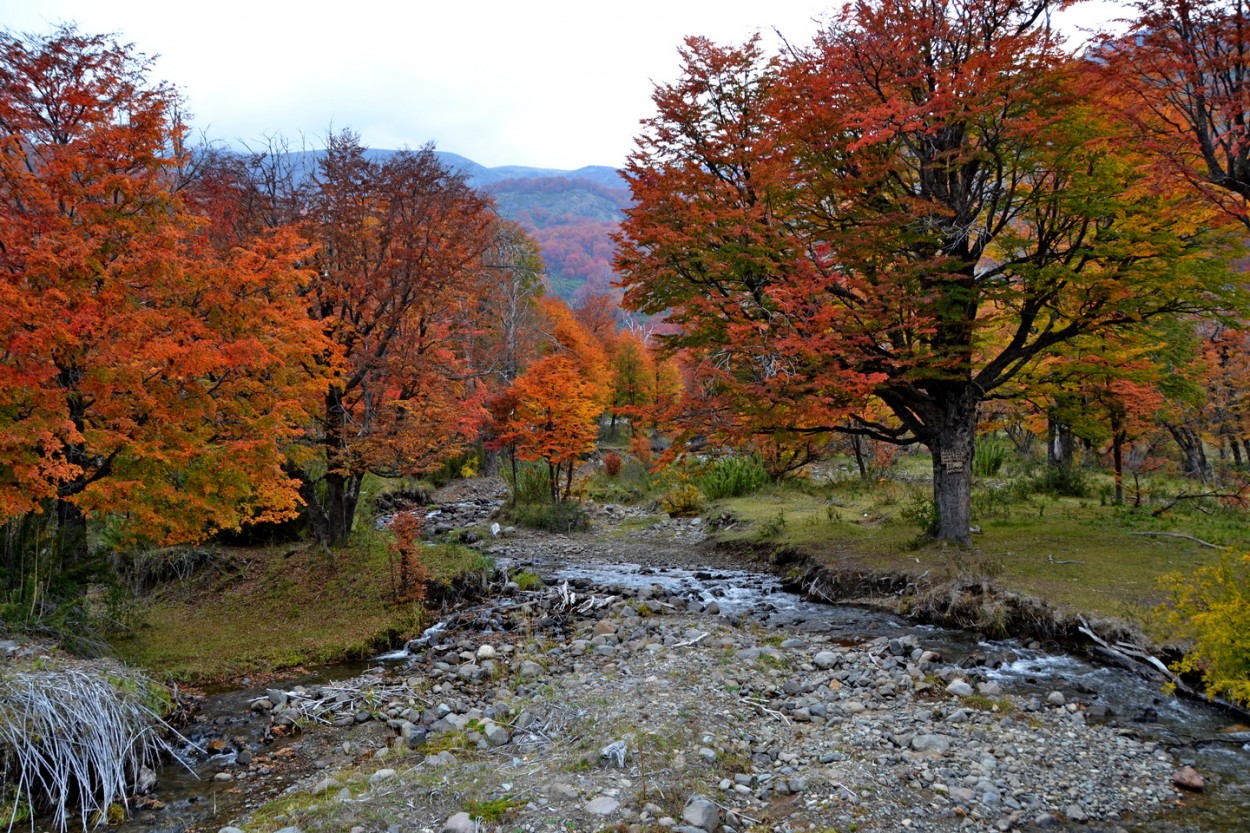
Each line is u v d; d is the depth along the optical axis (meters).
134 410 7.79
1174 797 5.44
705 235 11.95
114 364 7.25
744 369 12.61
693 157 13.20
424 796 5.36
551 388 21.92
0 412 6.80
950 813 5.14
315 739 7.06
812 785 5.52
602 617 11.66
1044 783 5.63
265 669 9.32
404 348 13.97
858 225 11.73
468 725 7.00
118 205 7.85
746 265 11.95
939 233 11.84
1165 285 10.93
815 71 12.14
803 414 11.47
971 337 12.66
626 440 47.56
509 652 9.82
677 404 13.22
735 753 6.09
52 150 7.27
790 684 7.79
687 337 13.31
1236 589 6.68
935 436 13.19
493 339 30.55
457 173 15.41
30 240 6.75
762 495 22.44
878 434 13.70
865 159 11.74
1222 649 6.62
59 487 8.04
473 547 18.17
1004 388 14.40
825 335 11.31
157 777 6.25
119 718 6.25
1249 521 13.51
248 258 8.33
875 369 12.34
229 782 6.16
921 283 11.95
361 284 12.94
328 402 13.57
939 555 12.42
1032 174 11.47
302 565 13.03
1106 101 9.59
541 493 22.78
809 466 27.20
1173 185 9.33
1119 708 7.24
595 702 7.21
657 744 6.07
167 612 11.57
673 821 4.85
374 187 13.50
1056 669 8.43
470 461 33.53
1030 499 17.20
